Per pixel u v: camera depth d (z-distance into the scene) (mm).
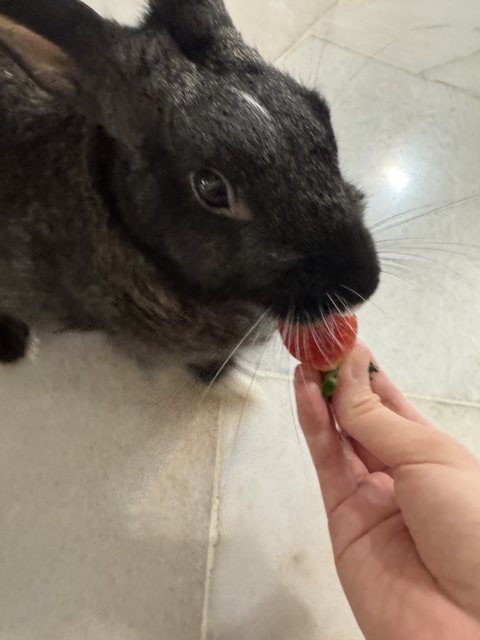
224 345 255
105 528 262
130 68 195
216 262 203
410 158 329
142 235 213
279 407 287
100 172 214
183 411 281
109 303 244
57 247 233
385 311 304
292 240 192
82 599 253
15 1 179
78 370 277
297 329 203
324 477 224
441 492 181
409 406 234
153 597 257
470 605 175
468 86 347
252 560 266
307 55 340
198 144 188
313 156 193
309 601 264
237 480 275
